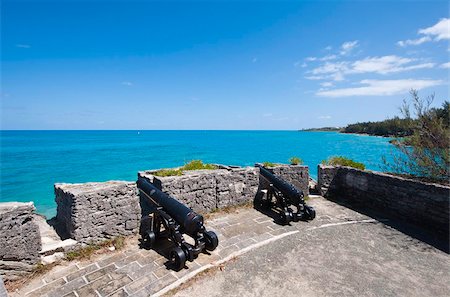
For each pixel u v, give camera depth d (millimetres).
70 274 5559
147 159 40938
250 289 5156
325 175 11219
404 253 6621
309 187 12438
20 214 5434
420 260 6301
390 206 9242
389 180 9234
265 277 5539
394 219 8891
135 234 7383
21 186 21859
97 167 32406
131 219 7293
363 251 6680
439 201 7824
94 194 6566
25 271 5496
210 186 9133
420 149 9781
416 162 9922
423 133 9922
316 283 5371
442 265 6105
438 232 7848
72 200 6277
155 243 6863
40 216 8055
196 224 6062
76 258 6129
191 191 8664
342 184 11102
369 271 5820
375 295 5039
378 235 7625
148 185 7496
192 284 5277
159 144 78562
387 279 5547
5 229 5258
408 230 7996
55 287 5156
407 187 8672
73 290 5062
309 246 6891
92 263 5973
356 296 5004
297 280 5457
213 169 10672
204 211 9055
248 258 6258
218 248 6719
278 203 9703
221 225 8180
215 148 63469
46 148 62094
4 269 5273
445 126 9852
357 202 10484
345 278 5555
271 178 9508
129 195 7219
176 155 47031
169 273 5613
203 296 4949
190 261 5965
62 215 7195
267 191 9500
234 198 9750
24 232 5488
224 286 5234
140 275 5543
